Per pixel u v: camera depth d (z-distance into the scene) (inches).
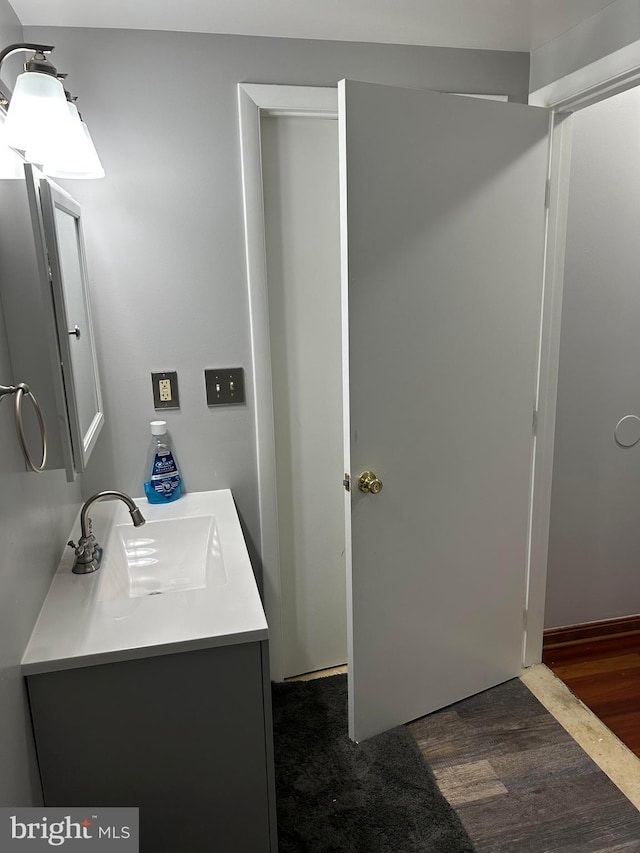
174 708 51.8
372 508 73.4
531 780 74.7
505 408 80.7
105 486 78.6
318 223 80.0
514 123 72.5
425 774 75.0
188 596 56.6
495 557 85.3
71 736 50.4
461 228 71.8
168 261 74.4
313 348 83.3
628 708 87.5
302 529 88.7
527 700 88.4
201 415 79.7
